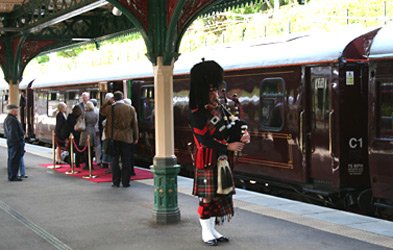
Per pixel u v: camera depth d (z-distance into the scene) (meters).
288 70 11.02
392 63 8.89
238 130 6.58
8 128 12.52
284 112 11.10
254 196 10.18
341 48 9.88
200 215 6.84
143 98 16.56
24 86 26.75
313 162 10.49
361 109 10.02
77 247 6.82
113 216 8.61
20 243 7.05
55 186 11.69
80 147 14.21
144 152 16.70
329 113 10.05
